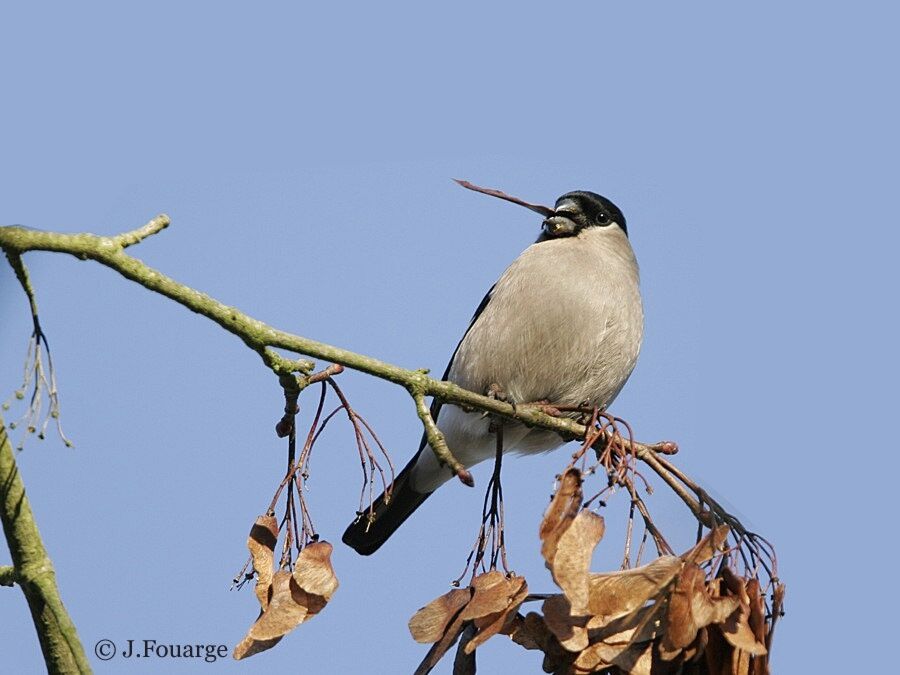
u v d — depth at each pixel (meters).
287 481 7.29
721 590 6.65
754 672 6.50
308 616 6.69
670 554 7.06
